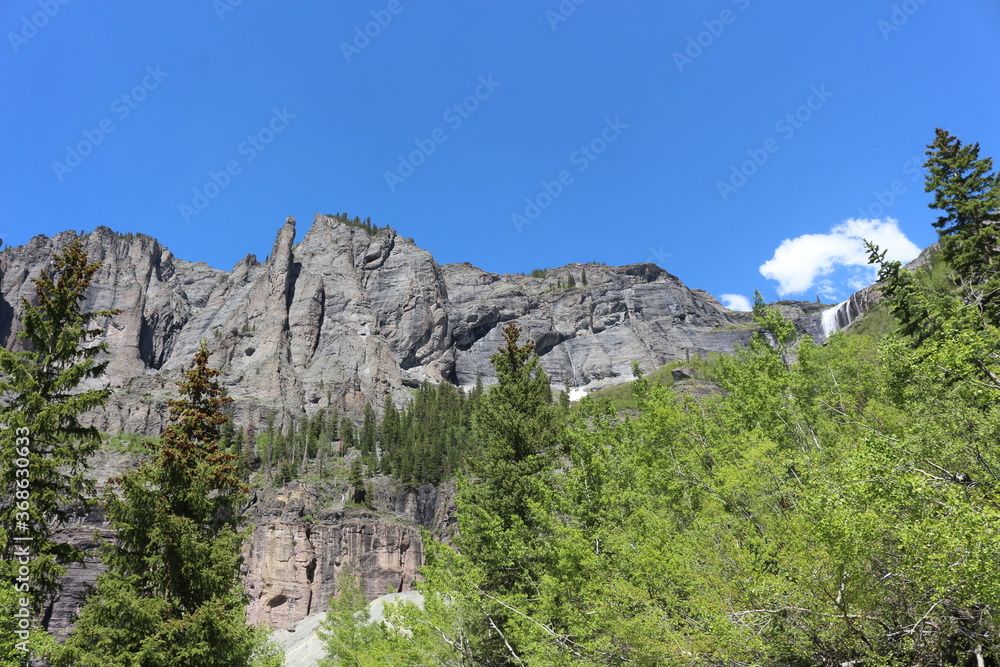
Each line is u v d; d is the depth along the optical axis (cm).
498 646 2419
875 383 2280
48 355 2409
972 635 1157
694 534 1744
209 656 2033
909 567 1098
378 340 17975
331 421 14050
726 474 1780
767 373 2558
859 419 2058
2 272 18838
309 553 9281
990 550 948
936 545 1041
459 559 2378
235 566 2247
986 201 3453
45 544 2136
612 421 2805
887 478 1137
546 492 2402
